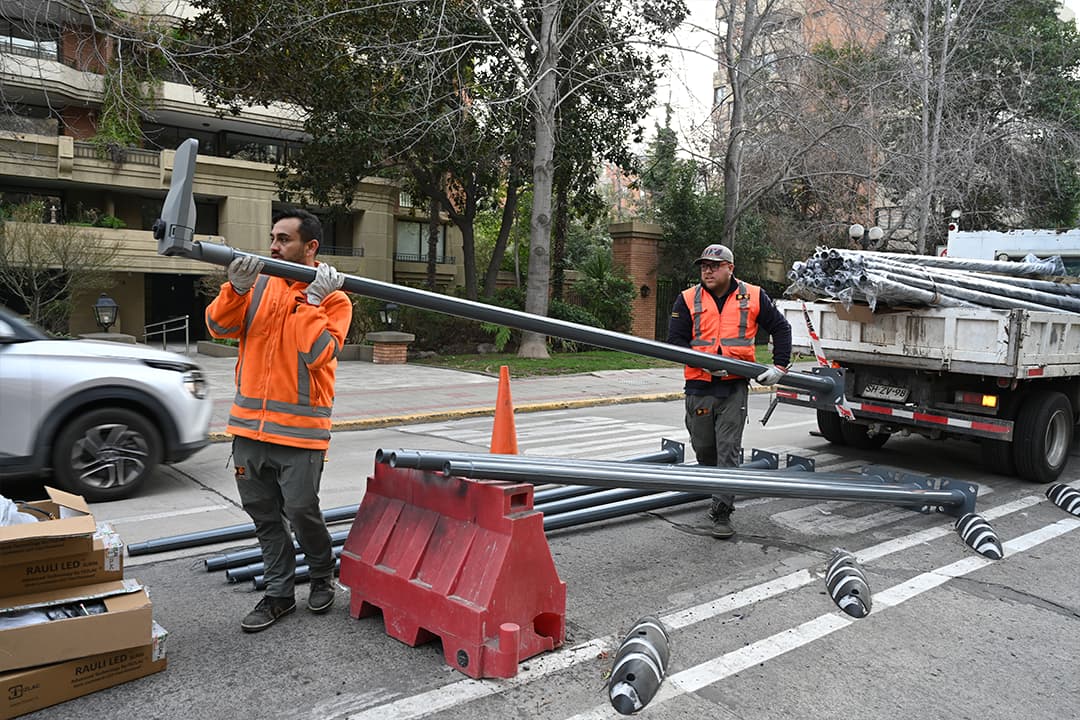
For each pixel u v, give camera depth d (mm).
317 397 3635
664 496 5977
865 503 6508
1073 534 5727
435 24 16719
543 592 3596
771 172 21750
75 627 3064
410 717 3023
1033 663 3643
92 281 20406
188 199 3186
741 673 3459
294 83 18203
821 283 6727
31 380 5652
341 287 3580
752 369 5188
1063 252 9344
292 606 3953
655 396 13555
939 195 20594
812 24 22484
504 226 22641
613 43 18062
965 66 21797
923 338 6879
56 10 15516
